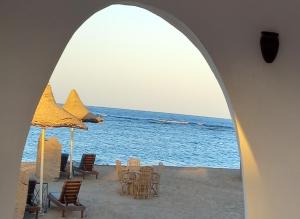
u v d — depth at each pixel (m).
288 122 4.46
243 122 4.35
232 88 4.30
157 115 88.19
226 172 15.96
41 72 3.71
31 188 8.50
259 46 4.37
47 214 8.75
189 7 4.13
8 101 3.64
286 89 4.46
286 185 4.43
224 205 10.44
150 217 9.02
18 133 3.67
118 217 8.88
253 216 4.36
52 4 3.72
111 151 32.38
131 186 11.18
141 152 33.62
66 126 8.70
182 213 9.50
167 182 13.38
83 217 8.70
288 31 4.45
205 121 86.50
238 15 4.29
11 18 3.64
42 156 9.05
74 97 12.88
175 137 50.16
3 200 3.63
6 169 3.64
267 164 4.40
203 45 4.20
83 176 13.55
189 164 28.69
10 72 3.65
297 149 4.48
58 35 3.74
